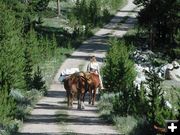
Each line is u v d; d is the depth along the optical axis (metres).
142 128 18.41
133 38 67.19
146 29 65.00
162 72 44.19
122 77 30.94
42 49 50.69
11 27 38.94
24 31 56.34
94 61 27.83
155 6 58.50
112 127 20.80
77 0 86.62
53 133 19.19
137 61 51.53
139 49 59.91
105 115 23.45
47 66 46.50
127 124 20.22
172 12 58.12
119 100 23.09
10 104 21.44
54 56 52.62
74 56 54.50
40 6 60.03
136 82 35.59
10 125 19.53
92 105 27.20
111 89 31.05
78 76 25.44
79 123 21.66
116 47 34.16
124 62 31.23
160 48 59.72
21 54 32.16
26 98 27.58
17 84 29.50
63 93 33.06
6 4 54.22
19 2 56.03
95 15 85.12
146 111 20.41
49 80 39.00
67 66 47.41
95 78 26.73
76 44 63.12
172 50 54.50
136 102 21.64
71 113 24.33
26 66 34.31
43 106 26.55
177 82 41.66
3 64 28.92
